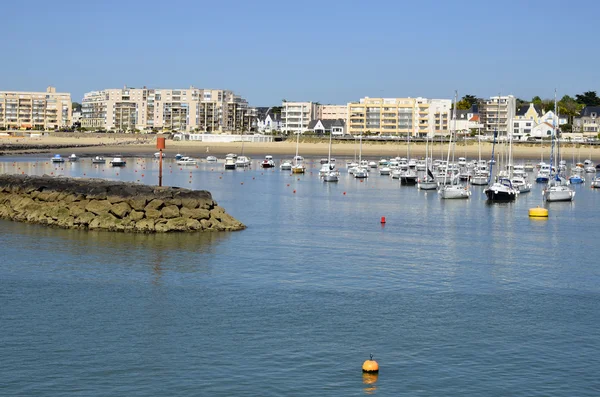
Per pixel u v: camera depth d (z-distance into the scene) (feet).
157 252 203.82
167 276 178.60
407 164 645.51
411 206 357.20
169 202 239.09
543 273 193.77
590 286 179.73
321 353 129.08
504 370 123.03
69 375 118.83
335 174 515.09
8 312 148.66
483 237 255.29
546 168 622.13
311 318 148.05
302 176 561.43
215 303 157.07
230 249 212.43
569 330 143.95
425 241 242.58
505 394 114.11
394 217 309.63
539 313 155.02
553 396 113.70
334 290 169.78
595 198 416.26
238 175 559.79
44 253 199.93
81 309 151.33
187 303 156.66
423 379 118.83
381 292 169.27
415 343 134.82
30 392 112.78
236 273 183.52
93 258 195.11
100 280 173.78
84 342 132.77
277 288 170.19
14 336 135.13
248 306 155.43
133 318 146.10
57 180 258.98
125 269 184.34
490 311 155.84
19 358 125.29
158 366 122.62
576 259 214.07
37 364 122.93
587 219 313.94
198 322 144.46
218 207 252.62
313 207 340.59
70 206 244.83
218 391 113.60
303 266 193.98
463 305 159.94
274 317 148.25
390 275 186.39
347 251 217.77
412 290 171.83
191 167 646.33
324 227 270.05
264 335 137.59
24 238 219.82
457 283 179.83
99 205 239.91
